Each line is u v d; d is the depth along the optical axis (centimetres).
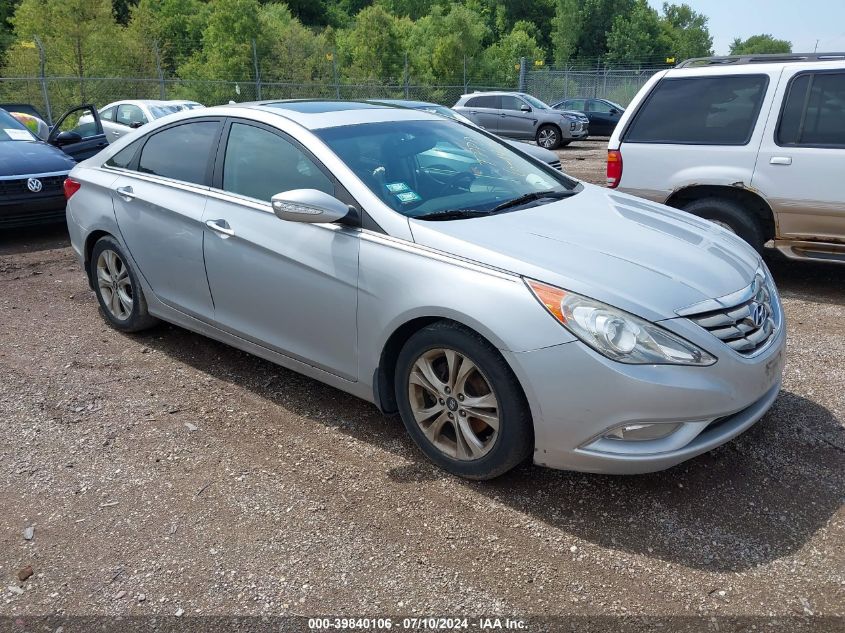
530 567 256
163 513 290
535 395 273
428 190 350
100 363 441
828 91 533
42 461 330
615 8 7494
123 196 444
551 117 2002
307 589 247
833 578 247
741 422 286
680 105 598
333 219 320
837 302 558
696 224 367
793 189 546
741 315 287
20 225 745
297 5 8244
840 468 316
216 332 409
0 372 429
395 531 277
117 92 2527
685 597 240
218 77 3350
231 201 381
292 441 346
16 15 3634
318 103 418
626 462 269
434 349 302
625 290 275
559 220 338
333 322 337
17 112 1139
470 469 304
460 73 4091
